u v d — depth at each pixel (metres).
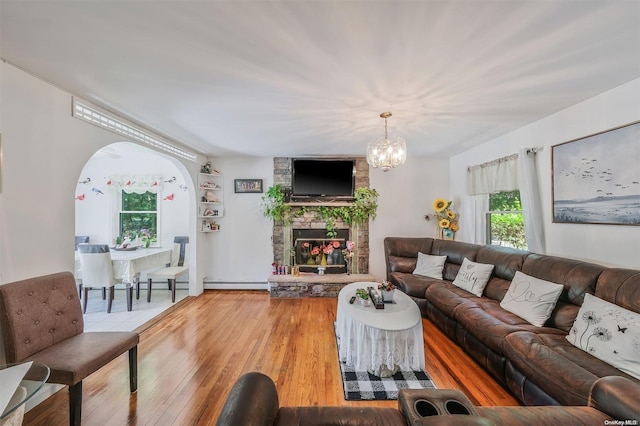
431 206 4.92
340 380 2.23
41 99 2.04
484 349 2.35
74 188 2.31
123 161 4.98
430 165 4.92
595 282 2.07
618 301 1.85
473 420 0.85
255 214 4.86
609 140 2.22
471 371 2.38
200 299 4.31
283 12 1.36
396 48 1.65
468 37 1.55
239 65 1.85
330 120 2.92
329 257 4.89
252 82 2.08
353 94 2.28
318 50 1.67
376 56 1.74
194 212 4.44
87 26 1.46
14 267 1.87
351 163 4.75
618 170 2.17
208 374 2.30
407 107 2.56
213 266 4.86
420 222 4.92
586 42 1.60
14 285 1.74
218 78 2.02
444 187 4.93
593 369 1.59
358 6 1.32
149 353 2.64
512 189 3.28
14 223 1.87
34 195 1.99
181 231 4.99
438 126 3.13
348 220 4.80
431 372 2.36
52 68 1.89
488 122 3.00
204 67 1.88
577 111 2.50
